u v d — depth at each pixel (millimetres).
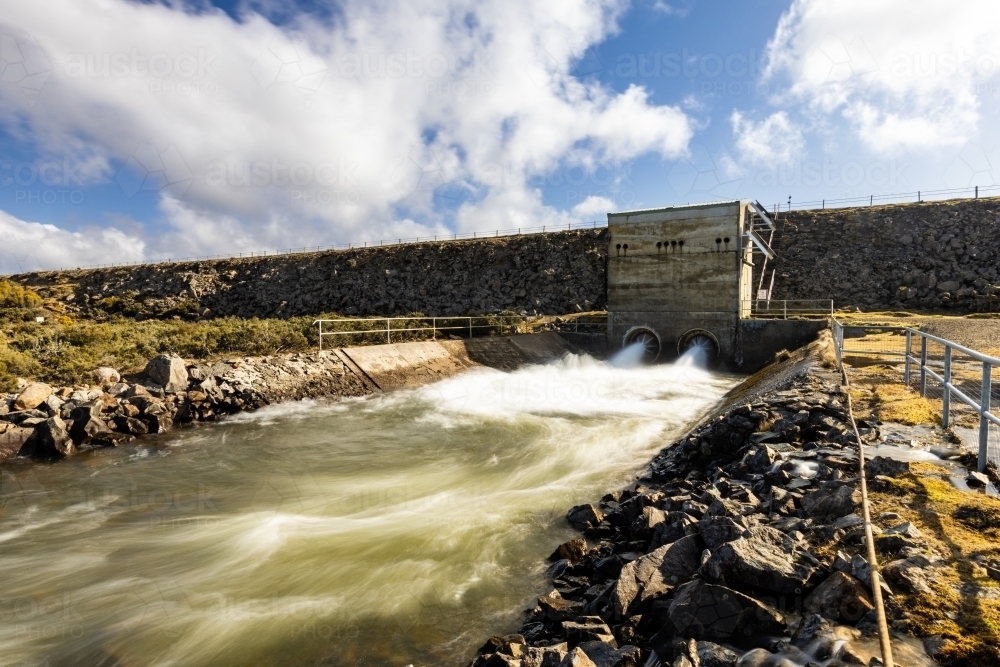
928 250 43156
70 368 15805
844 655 3180
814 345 19078
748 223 31297
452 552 7109
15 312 41188
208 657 5238
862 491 5223
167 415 14664
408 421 16219
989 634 3203
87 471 11375
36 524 8703
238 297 64438
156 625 5773
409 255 62188
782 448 7848
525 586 6086
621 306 31391
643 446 12703
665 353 30375
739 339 28625
